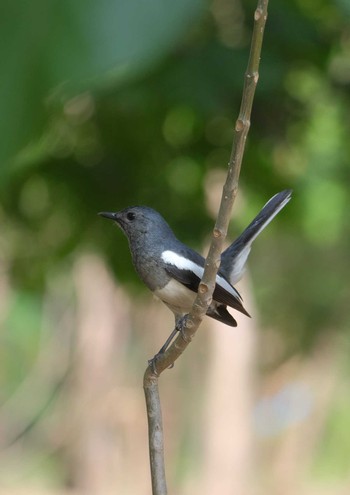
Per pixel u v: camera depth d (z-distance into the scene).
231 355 23.05
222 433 23.00
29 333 23.77
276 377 30.20
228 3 8.86
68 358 26.42
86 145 10.62
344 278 25.22
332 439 30.97
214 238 5.04
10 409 27.58
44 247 12.04
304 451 30.92
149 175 11.02
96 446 27.00
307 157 13.42
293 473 30.73
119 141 10.51
